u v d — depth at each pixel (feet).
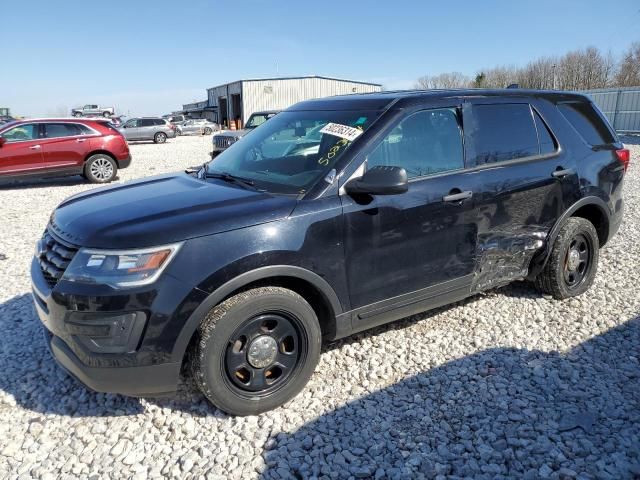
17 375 11.25
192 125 141.08
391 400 10.09
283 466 8.33
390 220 10.50
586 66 173.68
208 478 8.11
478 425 9.27
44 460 8.62
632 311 13.82
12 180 39.83
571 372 10.89
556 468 8.21
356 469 8.22
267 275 9.15
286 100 142.61
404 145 11.00
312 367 10.12
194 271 8.61
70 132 40.86
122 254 8.44
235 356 9.27
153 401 10.14
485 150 12.25
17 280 17.25
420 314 13.80
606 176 14.62
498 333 12.71
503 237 12.51
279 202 9.62
